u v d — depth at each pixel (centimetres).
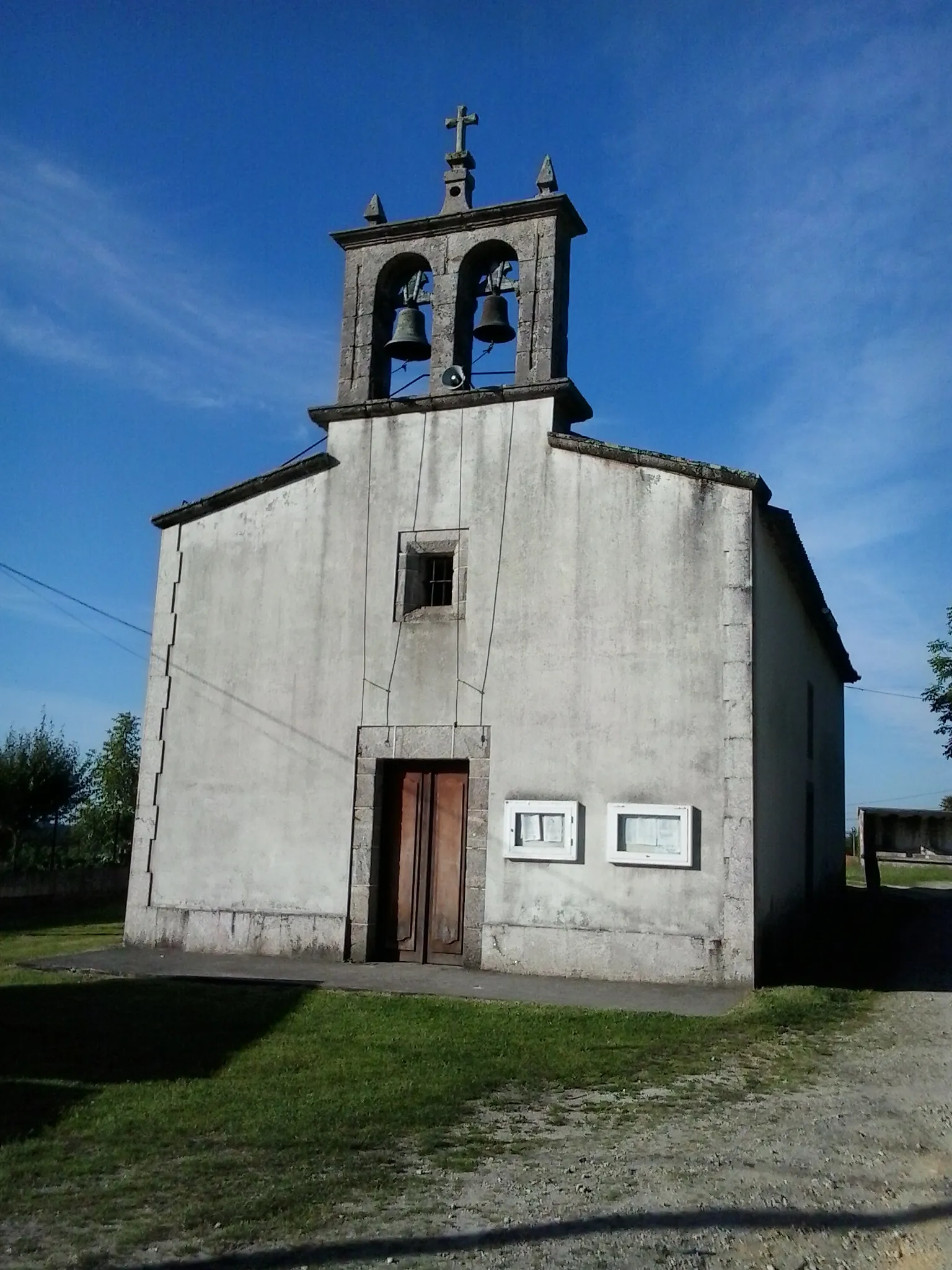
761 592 1165
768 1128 605
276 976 1067
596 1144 574
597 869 1090
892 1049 802
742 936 1031
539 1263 423
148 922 1258
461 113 1313
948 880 2916
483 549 1198
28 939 1515
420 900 1180
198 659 1297
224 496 1309
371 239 1322
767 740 1173
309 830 1214
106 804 2555
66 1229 454
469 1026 846
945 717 2333
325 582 1259
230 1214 468
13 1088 666
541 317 1228
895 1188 514
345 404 1284
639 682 1107
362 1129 591
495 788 1142
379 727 1205
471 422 1230
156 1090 666
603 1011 902
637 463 1146
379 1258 427
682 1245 443
